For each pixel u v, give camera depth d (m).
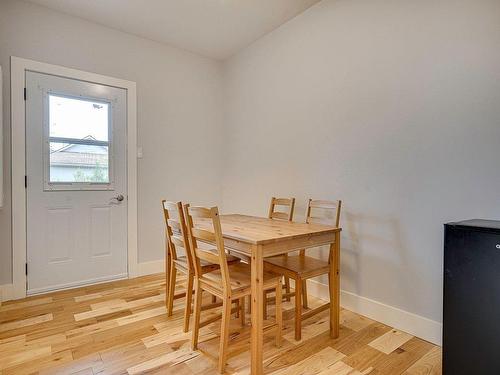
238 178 3.59
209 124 3.74
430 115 1.89
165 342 1.86
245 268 2.01
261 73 3.23
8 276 2.51
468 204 1.73
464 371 1.36
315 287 2.63
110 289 2.78
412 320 1.98
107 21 2.88
